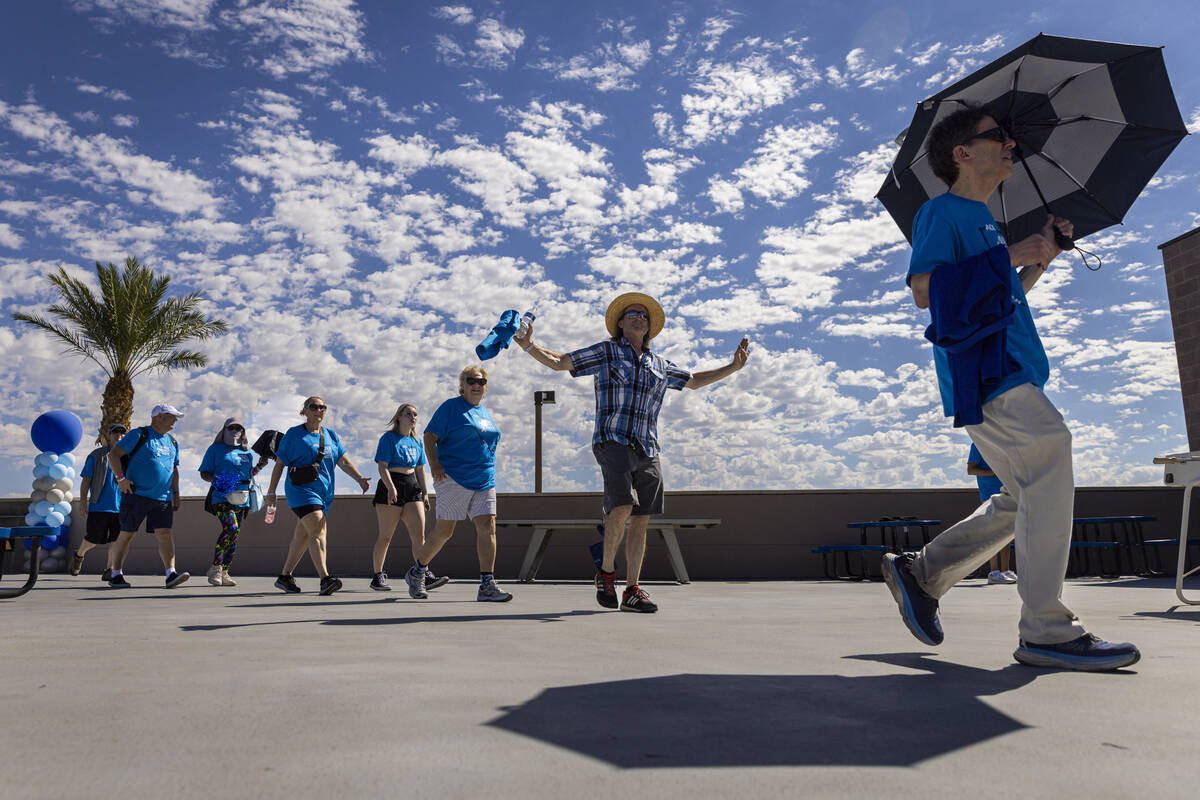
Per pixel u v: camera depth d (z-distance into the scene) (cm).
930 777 118
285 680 207
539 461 1480
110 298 2108
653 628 360
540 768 122
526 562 986
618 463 481
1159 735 145
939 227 254
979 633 333
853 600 582
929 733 146
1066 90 375
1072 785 114
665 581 1026
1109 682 204
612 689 193
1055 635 229
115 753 131
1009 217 383
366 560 1144
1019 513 239
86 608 515
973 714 164
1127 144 368
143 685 200
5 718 160
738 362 516
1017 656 235
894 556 277
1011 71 369
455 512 585
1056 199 376
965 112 270
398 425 730
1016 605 514
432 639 314
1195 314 1230
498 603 566
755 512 1105
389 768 122
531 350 475
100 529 988
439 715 162
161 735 144
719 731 148
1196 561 1086
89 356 2159
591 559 1115
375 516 1148
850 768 123
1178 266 1261
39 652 273
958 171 269
